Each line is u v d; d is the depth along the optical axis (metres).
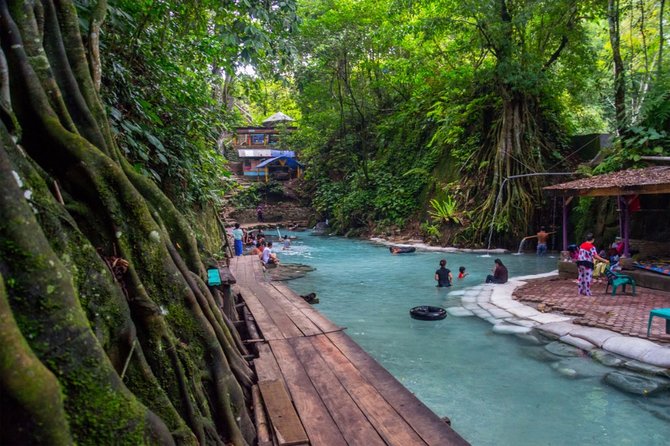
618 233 13.32
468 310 8.27
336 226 26.12
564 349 5.87
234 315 5.93
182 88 7.26
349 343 5.31
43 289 1.60
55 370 1.58
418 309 8.06
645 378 4.80
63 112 2.45
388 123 26.69
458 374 5.34
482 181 18.59
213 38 7.11
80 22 3.57
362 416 3.45
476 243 17.62
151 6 5.36
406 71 20.75
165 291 2.74
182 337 2.78
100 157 2.45
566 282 10.05
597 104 25.20
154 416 1.92
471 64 19.33
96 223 2.41
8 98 2.01
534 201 17.33
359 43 22.42
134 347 2.19
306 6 21.80
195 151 7.99
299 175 34.97
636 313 6.90
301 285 11.13
